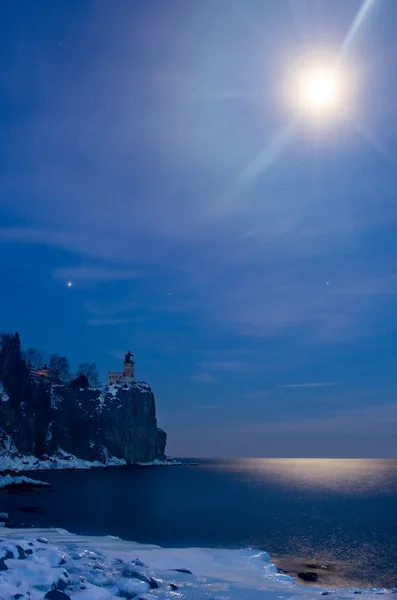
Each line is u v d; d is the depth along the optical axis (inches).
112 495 3924.7
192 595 842.8
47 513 2586.1
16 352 6791.3
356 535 2281.0
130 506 3198.8
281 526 2512.3
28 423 6609.3
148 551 1386.6
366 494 5108.3
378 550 1911.9
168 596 797.2
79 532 1987.0
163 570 1091.3
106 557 1055.0
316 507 3619.6
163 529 2215.8
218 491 5019.7
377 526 2605.8
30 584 706.8
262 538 2096.5
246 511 3198.8
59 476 5900.6
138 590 749.3
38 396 7047.2
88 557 1007.6
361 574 1523.1
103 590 737.6
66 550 1076.5
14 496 3442.4
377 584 1402.6
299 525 2578.7
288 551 1845.5
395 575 1515.7
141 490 4628.4
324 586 1362.0
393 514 3184.1
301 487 6181.1
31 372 7608.3
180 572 1074.7
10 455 6176.2
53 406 7593.5
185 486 5610.2
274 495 4746.6
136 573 861.2
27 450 6530.5
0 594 637.9
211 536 2076.8
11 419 6299.2
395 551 1895.9
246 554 1406.3
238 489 5506.9
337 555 1803.6
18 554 837.8
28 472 6151.6
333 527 2541.8
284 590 978.1
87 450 7775.6
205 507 3371.1
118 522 2375.7
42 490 3956.7
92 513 2689.5
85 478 5861.2
